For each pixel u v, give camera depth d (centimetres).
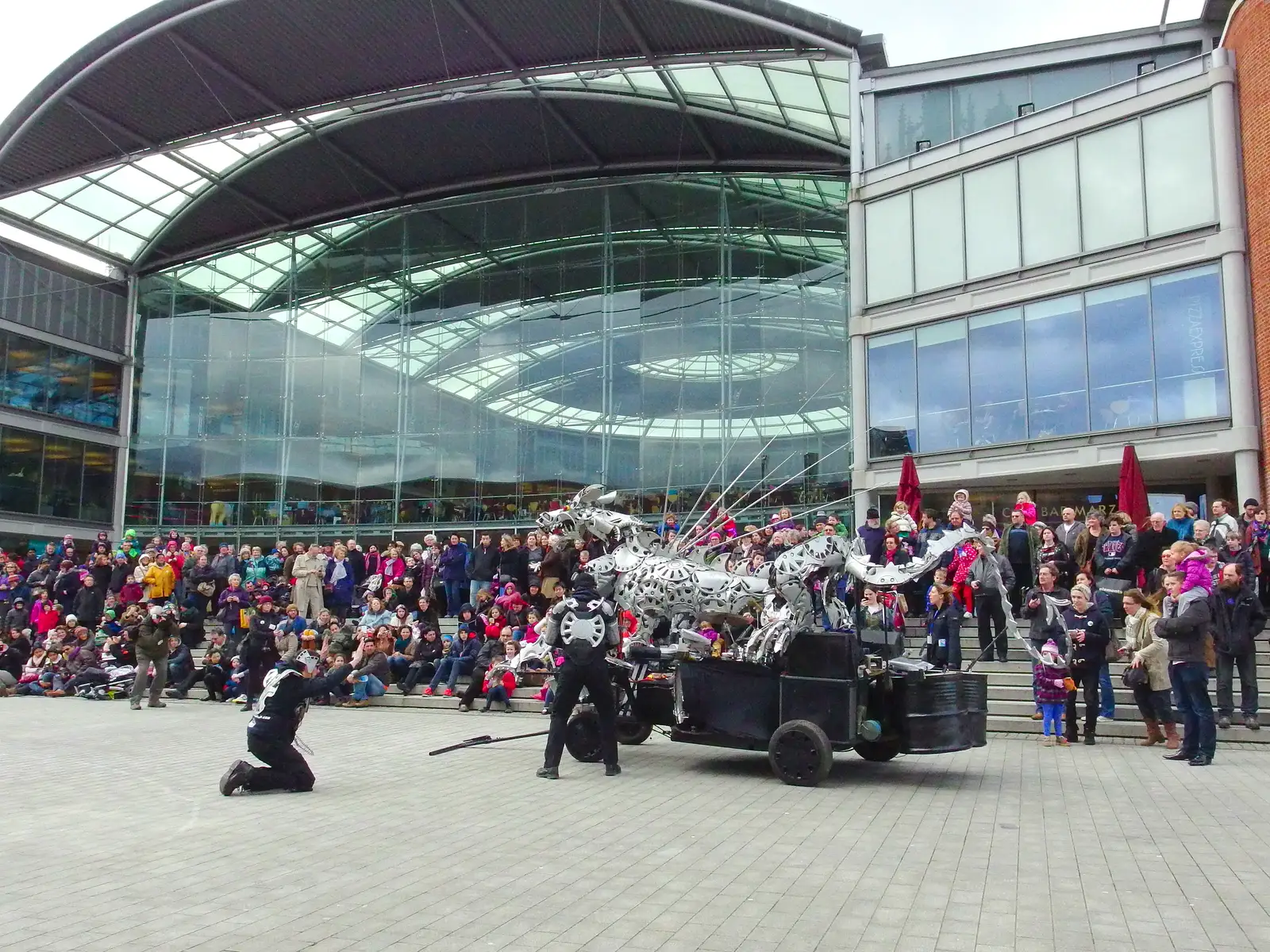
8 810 898
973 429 2348
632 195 3180
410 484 3247
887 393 2502
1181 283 2091
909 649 1752
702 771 1105
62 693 2102
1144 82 2181
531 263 3256
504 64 2786
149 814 876
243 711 1806
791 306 2888
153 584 2177
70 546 2484
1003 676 1532
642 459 2967
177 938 541
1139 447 2088
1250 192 2014
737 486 2825
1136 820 823
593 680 1066
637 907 590
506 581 2066
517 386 3183
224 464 3453
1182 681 1122
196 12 2547
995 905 589
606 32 2608
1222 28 2288
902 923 558
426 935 541
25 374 3306
